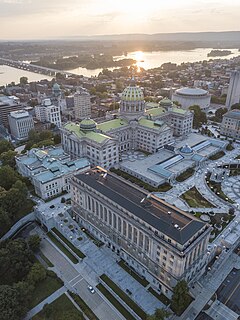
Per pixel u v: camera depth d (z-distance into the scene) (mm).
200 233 112375
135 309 108000
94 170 157500
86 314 106125
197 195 180250
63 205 167250
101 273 125000
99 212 137250
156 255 111750
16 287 106188
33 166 188250
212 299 112312
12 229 152125
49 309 105750
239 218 158250
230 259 132625
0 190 158625
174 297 101312
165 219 114250
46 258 133875
